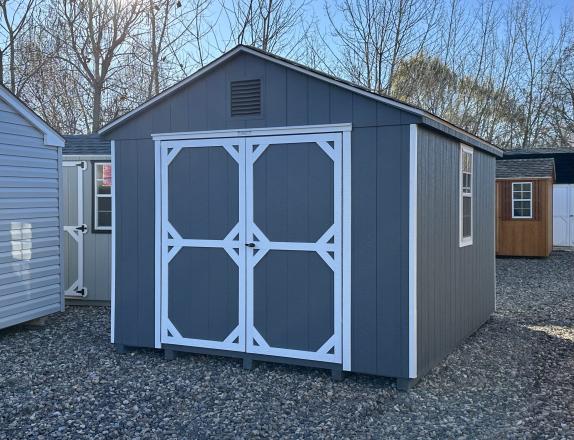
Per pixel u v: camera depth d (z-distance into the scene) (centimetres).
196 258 612
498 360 629
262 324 580
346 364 543
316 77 545
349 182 539
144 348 673
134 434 423
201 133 605
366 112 532
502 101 2206
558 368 596
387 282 525
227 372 576
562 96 2422
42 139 780
